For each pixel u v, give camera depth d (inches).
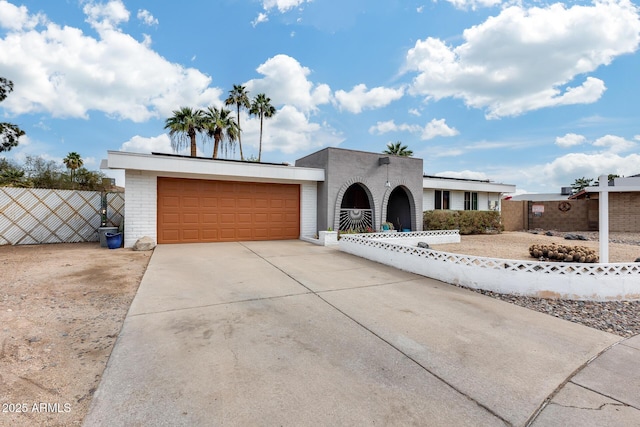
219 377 102.0
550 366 115.9
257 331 141.3
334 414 85.0
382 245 313.0
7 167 840.9
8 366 105.4
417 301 193.5
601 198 219.3
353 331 144.3
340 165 490.9
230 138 1074.1
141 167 376.5
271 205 486.6
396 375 106.8
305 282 232.4
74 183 927.7
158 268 267.9
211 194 445.1
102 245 386.3
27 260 289.7
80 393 93.0
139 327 142.4
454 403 91.8
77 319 150.8
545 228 745.6
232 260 310.8
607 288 200.7
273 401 90.1
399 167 556.4
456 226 589.6
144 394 91.9
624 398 96.6
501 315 171.5
